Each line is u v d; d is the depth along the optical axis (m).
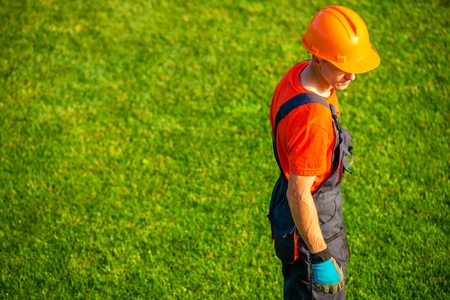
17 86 7.95
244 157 6.65
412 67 7.84
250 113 7.32
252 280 5.23
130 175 6.50
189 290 5.18
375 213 5.80
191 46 8.63
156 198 6.18
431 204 5.83
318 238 3.51
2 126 7.26
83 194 6.27
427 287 5.02
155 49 8.60
